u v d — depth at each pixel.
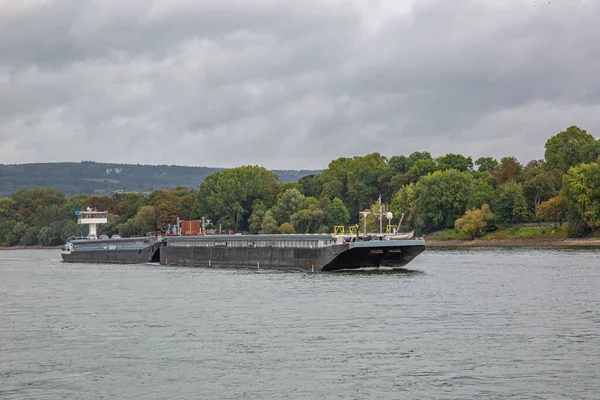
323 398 48.69
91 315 83.31
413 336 65.56
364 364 56.28
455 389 49.84
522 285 101.56
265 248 142.75
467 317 74.81
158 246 182.88
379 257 125.31
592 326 69.38
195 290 104.75
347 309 80.69
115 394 50.69
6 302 98.75
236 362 57.78
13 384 53.50
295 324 72.31
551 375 52.72
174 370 56.09
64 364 58.88
